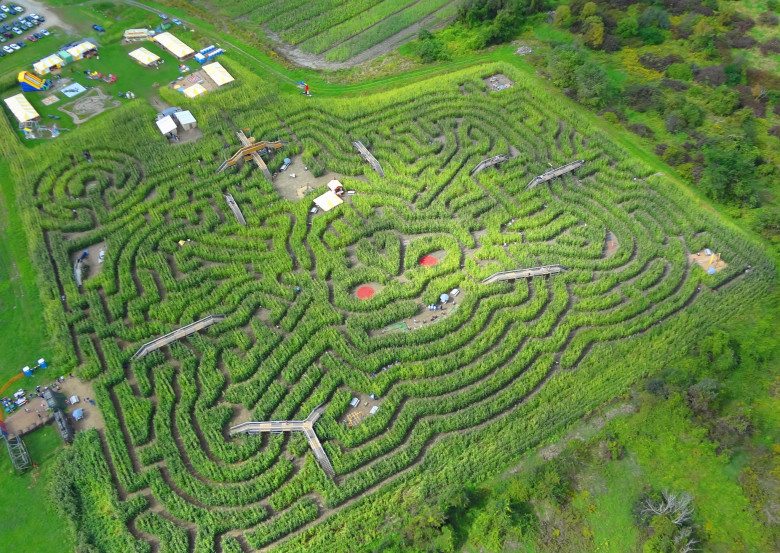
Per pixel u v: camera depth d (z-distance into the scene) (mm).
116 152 92938
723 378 68125
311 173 91250
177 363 69562
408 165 92188
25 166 90125
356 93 104625
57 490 59312
